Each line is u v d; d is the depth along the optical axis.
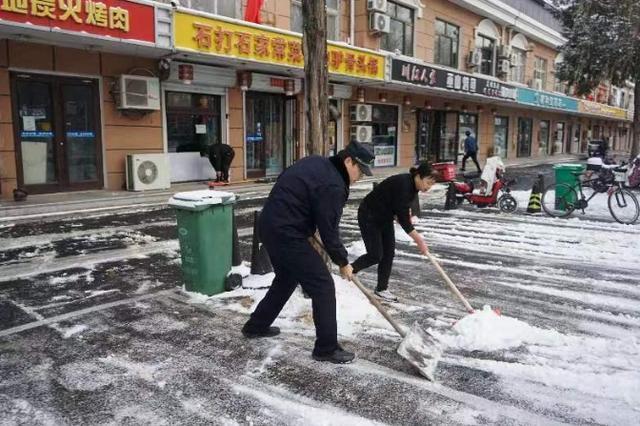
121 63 11.39
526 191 13.66
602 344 3.89
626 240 7.72
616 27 15.63
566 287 5.42
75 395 3.07
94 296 4.86
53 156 10.66
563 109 30.48
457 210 10.65
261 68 13.50
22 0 8.35
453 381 3.28
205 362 3.50
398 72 16.73
